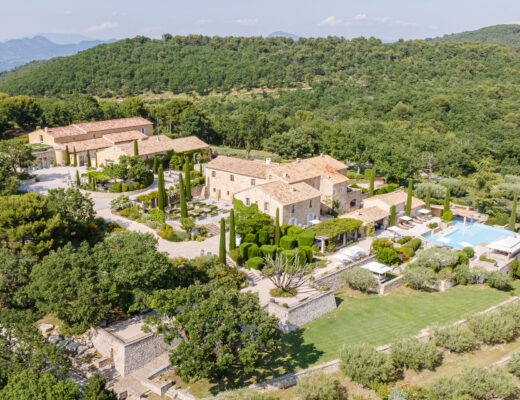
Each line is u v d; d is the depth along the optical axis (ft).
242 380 147.74
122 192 277.64
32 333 142.20
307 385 138.00
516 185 366.02
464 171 439.22
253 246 213.46
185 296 146.41
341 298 204.54
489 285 223.51
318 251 231.91
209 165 303.89
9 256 167.32
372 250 238.89
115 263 162.71
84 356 153.17
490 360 164.35
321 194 270.26
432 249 234.17
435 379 153.07
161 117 534.78
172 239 223.10
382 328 178.91
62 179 302.25
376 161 388.57
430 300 205.05
